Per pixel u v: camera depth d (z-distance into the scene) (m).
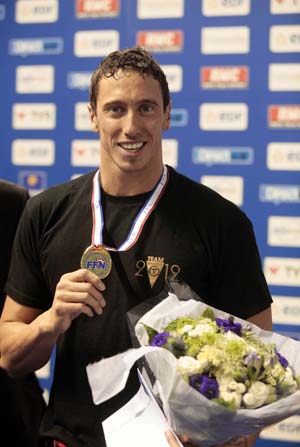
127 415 1.54
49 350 1.80
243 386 1.34
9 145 3.43
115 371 1.49
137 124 1.63
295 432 3.15
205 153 3.18
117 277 1.72
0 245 2.26
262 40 3.08
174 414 1.41
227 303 1.75
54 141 3.38
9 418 2.27
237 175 3.16
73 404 1.75
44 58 3.35
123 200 1.79
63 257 1.78
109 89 1.64
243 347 1.39
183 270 1.71
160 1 3.17
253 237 1.80
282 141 3.10
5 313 1.88
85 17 3.28
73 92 3.33
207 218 1.75
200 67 3.15
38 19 3.34
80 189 1.85
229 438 1.45
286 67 3.07
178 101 3.19
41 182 3.41
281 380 1.38
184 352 1.41
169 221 1.75
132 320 1.56
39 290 1.86
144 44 3.21
